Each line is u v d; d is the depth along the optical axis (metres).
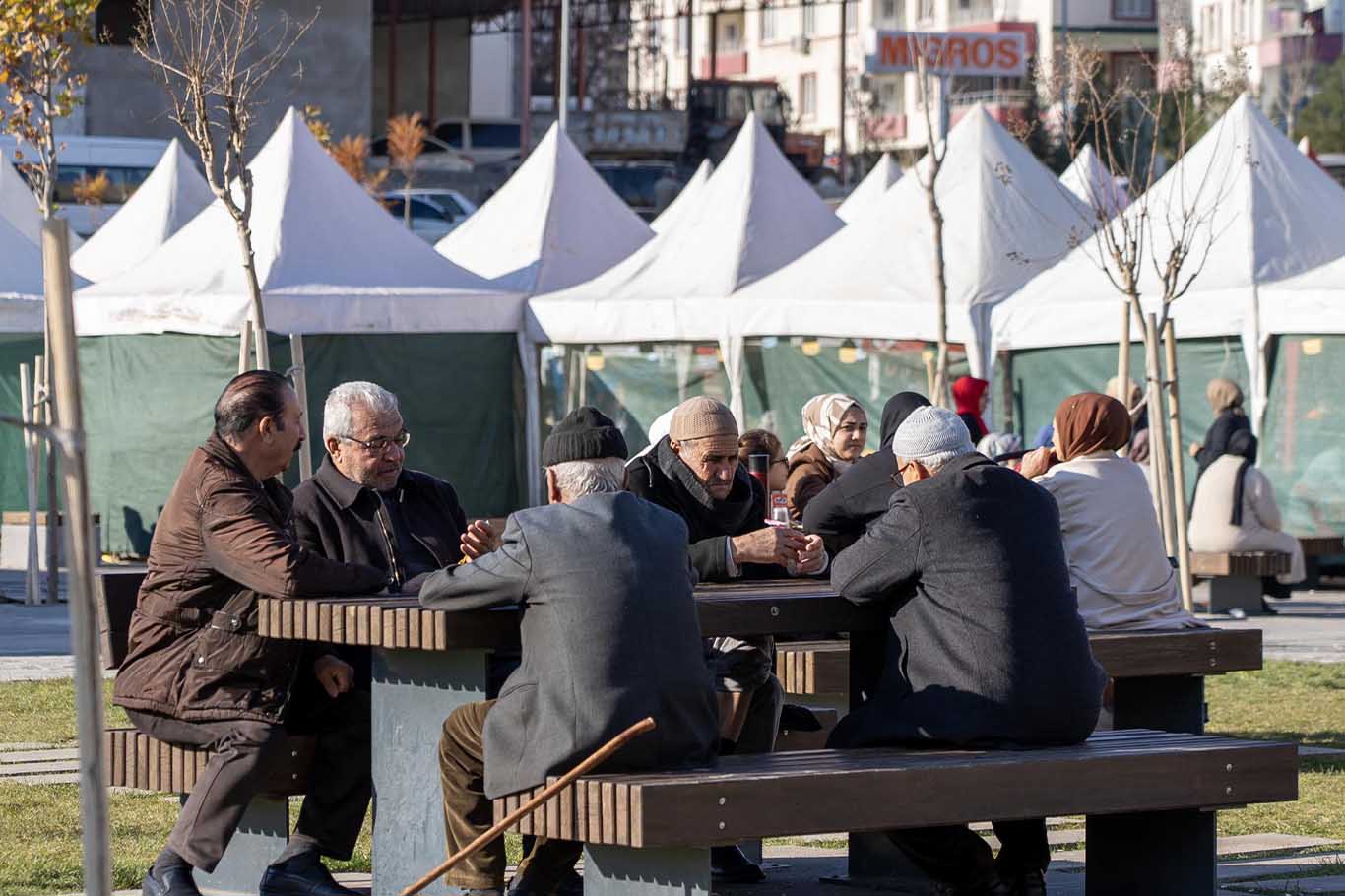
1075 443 12.26
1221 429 26.69
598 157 81.06
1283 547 26.56
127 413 32.72
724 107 93.44
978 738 9.48
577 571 8.91
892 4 128.38
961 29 124.38
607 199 39.41
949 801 9.00
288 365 32.09
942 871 10.12
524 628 9.05
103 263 42.84
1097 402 12.24
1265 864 12.02
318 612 9.73
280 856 10.61
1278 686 20.00
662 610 8.97
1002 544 9.72
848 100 115.06
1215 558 26.41
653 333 33.62
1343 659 22.05
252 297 21.66
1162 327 23.83
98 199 54.75
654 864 8.71
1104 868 10.66
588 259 37.72
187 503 10.15
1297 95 108.19
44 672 20.31
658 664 8.88
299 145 34.97
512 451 34.88
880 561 9.75
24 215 38.56
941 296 28.27
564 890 10.66
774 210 35.66
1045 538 9.84
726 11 95.81
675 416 11.46
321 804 10.56
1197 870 10.20
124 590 11.21
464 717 9.48
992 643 9.57
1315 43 114.25
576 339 34.19
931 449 10.02
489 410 34.59
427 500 11.59
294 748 10.48
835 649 11.57
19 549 31.50
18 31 28.53
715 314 33.00
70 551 6.37
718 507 11.38
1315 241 30.12
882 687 9.88
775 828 8.55
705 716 9.07
